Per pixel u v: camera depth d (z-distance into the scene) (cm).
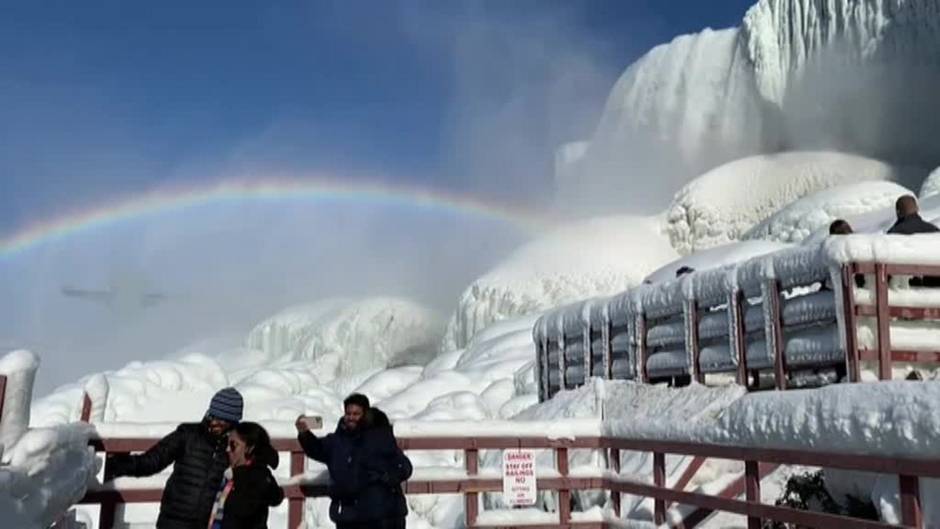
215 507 450
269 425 609
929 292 588
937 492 412
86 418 581
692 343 776
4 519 311
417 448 659
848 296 571
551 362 1180
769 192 5847
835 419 430
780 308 657
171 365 2002
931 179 3981
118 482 552
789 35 6888
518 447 680
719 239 5753
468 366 2623
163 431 558
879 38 6112
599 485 703
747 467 523
